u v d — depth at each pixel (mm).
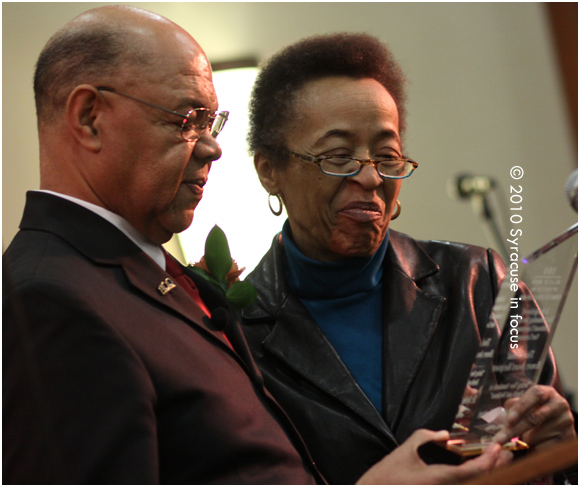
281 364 2408
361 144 2305
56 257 1764
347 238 2334
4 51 4023
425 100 5340
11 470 1513
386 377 2336
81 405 1556
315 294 2527
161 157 1897
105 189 1909
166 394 1710
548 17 5422
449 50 5348
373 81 2375
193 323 1928
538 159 5387
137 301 1828
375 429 2232
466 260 2600
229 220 4070
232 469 1751
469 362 2340
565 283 1904
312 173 2326
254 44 4715
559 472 2203
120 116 1866
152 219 1987
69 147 1915
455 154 5340
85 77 1879
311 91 2342
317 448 2250
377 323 2498
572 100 5426
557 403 1909
